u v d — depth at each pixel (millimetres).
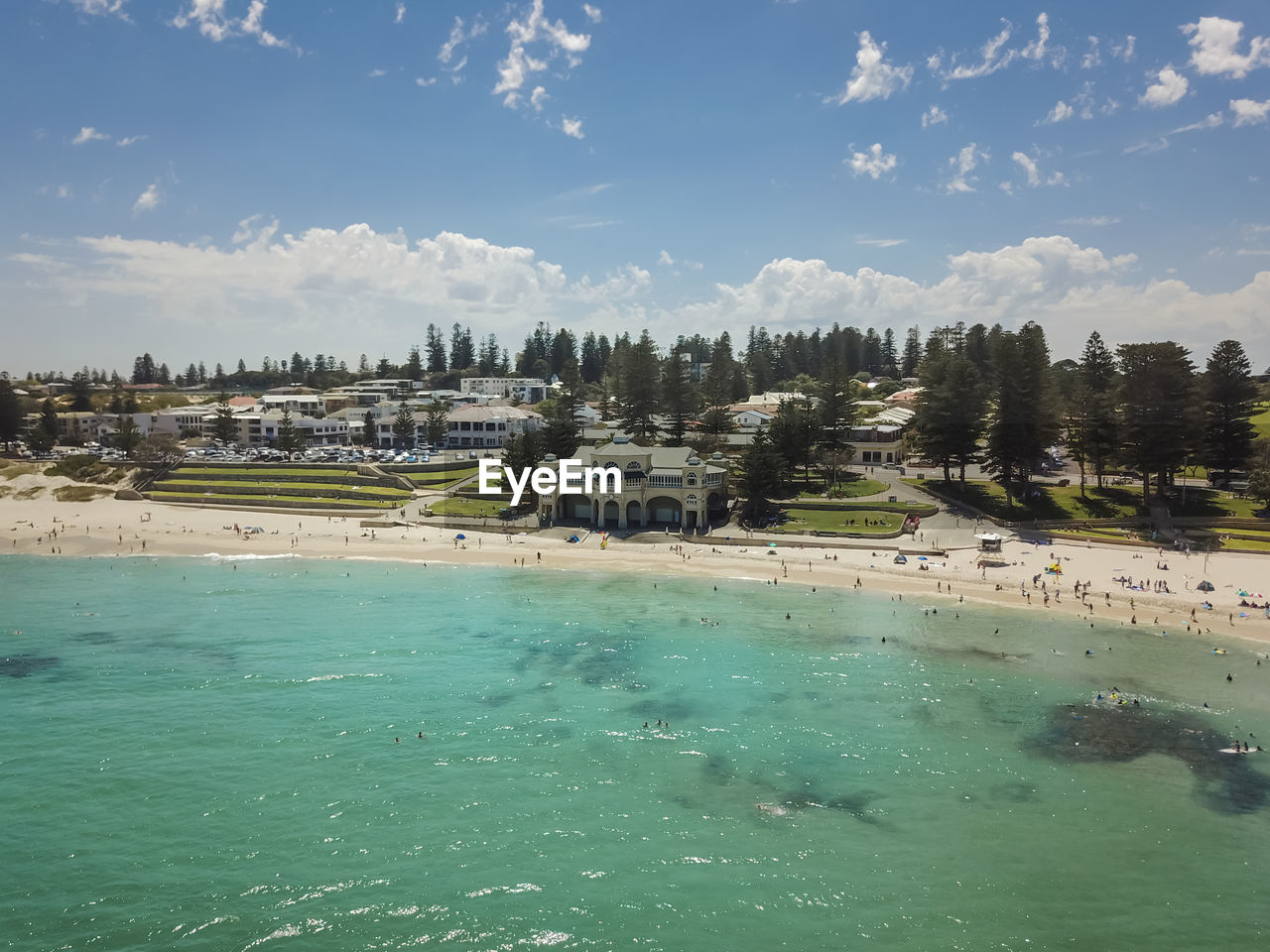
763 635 94500
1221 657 85500
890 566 122875
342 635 94812
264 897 47375
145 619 101500
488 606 107188
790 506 152125
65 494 184625
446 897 47531
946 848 52938
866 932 44938
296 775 61344
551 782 60656
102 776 61000
